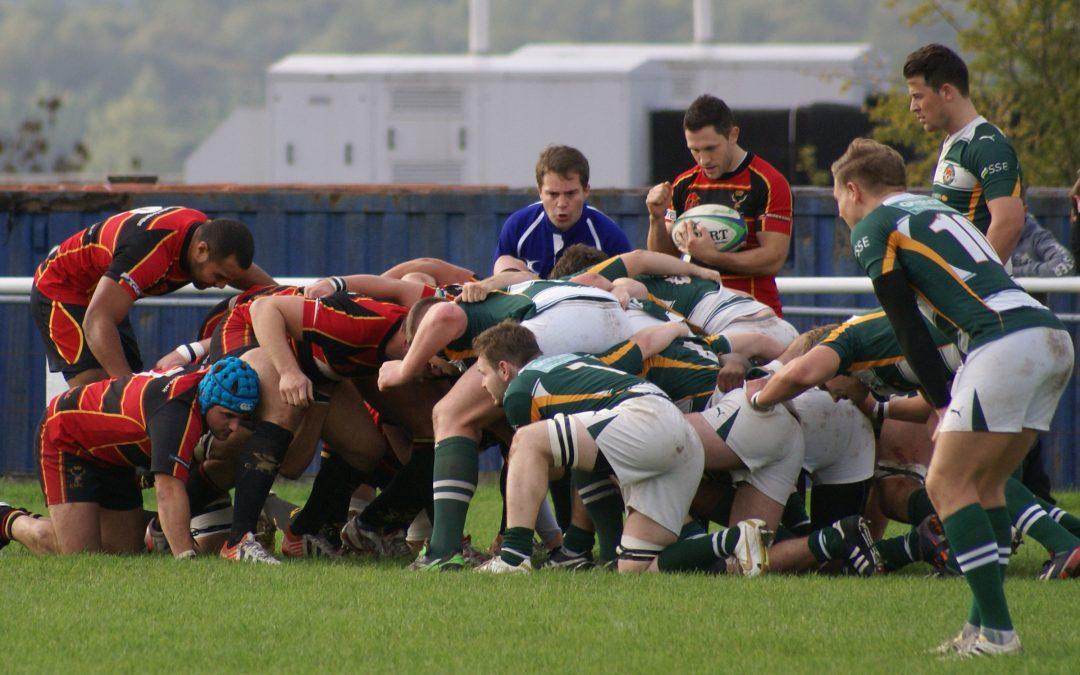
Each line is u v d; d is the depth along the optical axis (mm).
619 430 20422
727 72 78438
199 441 23375
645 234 39062
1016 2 65062
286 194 40719
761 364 23047
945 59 22688
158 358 37625
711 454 21469
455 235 40406
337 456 23656
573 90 77375
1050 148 64562
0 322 37938
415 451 23609
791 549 20875
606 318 22125
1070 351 16266
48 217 40812
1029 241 29438
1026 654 15477
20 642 16188
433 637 16391
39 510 29922
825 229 38812
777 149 74500
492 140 79125
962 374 16125
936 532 20328
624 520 22812
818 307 37625
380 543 24203
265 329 22047
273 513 24688
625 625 16812
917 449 22578
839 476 22125
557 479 23047
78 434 22578
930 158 65938
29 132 118375
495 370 21172
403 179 80812
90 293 26141
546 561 23000
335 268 40719
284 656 15586
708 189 25812
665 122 77438
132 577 19875
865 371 20844
